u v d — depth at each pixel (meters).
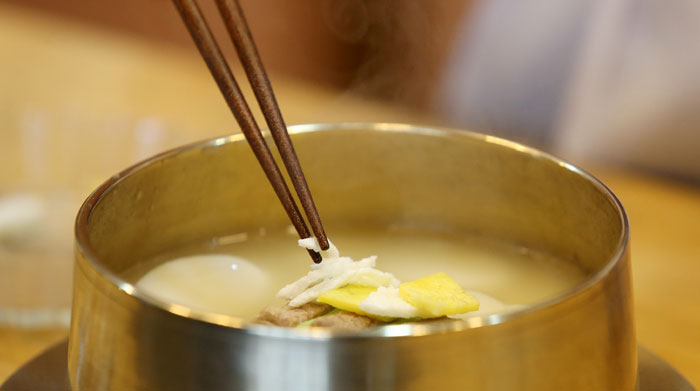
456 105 1.63
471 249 0.60
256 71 0.53
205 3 1.95
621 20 1.36
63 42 1.53
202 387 0.46
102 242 0.53
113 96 1.32
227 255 0.59
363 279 0.52
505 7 1.53
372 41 2.12
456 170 0.60
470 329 0.45
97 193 0.52
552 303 0.46
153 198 0.56
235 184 0.59
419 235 0.61
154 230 0.57
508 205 0.59
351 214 0.62
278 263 0.60
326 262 0.52
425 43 1.98
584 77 1.41
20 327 0.75
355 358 0.45
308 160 0.60
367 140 0.60
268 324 0.51
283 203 0.52
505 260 0.60
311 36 2.23
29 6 2.39
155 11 2.28
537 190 0.58
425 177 0.60
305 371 0.45
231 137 0.58
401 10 2.01
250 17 2.24
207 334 0.46
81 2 2.37
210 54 0.51
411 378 0.45
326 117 1.20
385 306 0.50
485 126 1.58
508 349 0.46
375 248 0.61
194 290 0.57
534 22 1.49
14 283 0.75
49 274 0.75
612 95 1.38
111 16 2.35
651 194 0.97
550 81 1.49
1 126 1.18
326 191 0.61
